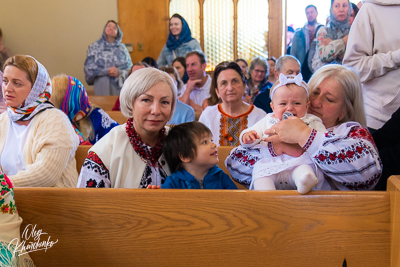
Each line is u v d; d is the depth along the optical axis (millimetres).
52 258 1369
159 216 1321
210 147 1664
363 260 1286
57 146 1784
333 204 1295
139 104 1610
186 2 7289
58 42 7445
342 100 1666
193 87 4258
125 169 1667
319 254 1299
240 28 7297
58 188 1368
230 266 1313
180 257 1321
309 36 6223
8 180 1338
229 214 1311
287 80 1660
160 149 1734
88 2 7348
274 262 1308
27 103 1865
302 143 1482
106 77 6297
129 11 7324
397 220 1211
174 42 6199
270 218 1309
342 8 5234
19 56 1868
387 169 1656
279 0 7137
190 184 1649
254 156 1658
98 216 1342
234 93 2469
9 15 7383
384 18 2705
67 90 2471
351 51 2787
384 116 2721
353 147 1416
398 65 2629
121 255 1336
